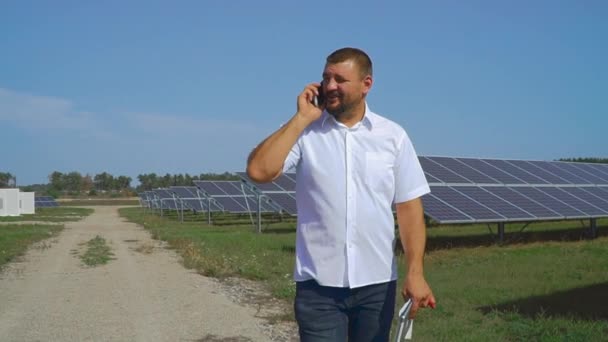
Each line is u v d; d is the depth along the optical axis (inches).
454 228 943.7
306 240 121.3
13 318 315.6
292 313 325.7
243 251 636.7
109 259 600.1
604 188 928.9
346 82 118.0
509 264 510.3
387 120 126.1
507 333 273.1
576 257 553.3
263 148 117.6
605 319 293.0
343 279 118.3
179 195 1660.9
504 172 877.8
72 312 331.6
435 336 268.1
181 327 297.1
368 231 119.1
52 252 673.0
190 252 620.4
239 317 320.8
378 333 122.0
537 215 701.9
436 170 794.2
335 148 120.0
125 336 279.1
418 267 121.6
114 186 5004.9
